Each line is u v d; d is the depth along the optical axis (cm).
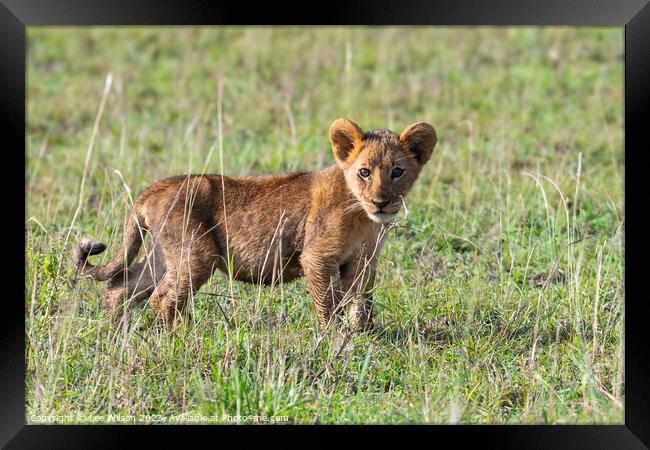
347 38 2544
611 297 1171
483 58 2423
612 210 1423
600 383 974
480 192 1516
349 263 1141
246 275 1144
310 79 2294
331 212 1096
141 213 1130
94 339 1039
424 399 945
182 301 1102
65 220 1339
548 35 2514
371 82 2273
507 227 1341
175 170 1584
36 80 2320
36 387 952
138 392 947
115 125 1975
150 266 1095
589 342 1062
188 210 1102
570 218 1409
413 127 1113
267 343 982
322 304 1105
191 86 2248
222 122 1916
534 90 2145
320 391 970
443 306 1129
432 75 2312
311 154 1697
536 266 1284
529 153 1734
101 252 1143
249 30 2597
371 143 1099
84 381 983
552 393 962
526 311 1110
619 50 2394
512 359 1041
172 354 995
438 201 1496
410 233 1375
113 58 2488
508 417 930
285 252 1127
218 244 1119
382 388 977
